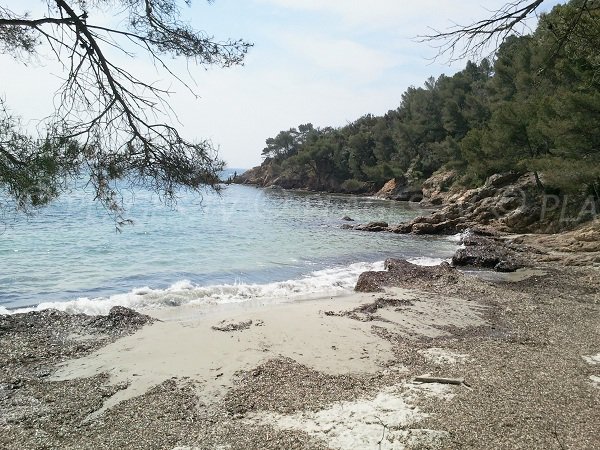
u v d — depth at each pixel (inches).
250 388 267.9
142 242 964.6
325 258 837.2
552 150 1013.2
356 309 455.2
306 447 200.8
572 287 581.3
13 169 154.5
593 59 329.7
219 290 562.6
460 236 1142.3
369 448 198.8
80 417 236.1
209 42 181.9
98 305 482.3
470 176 1995.6
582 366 303.6
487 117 2322.8
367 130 3720.5
